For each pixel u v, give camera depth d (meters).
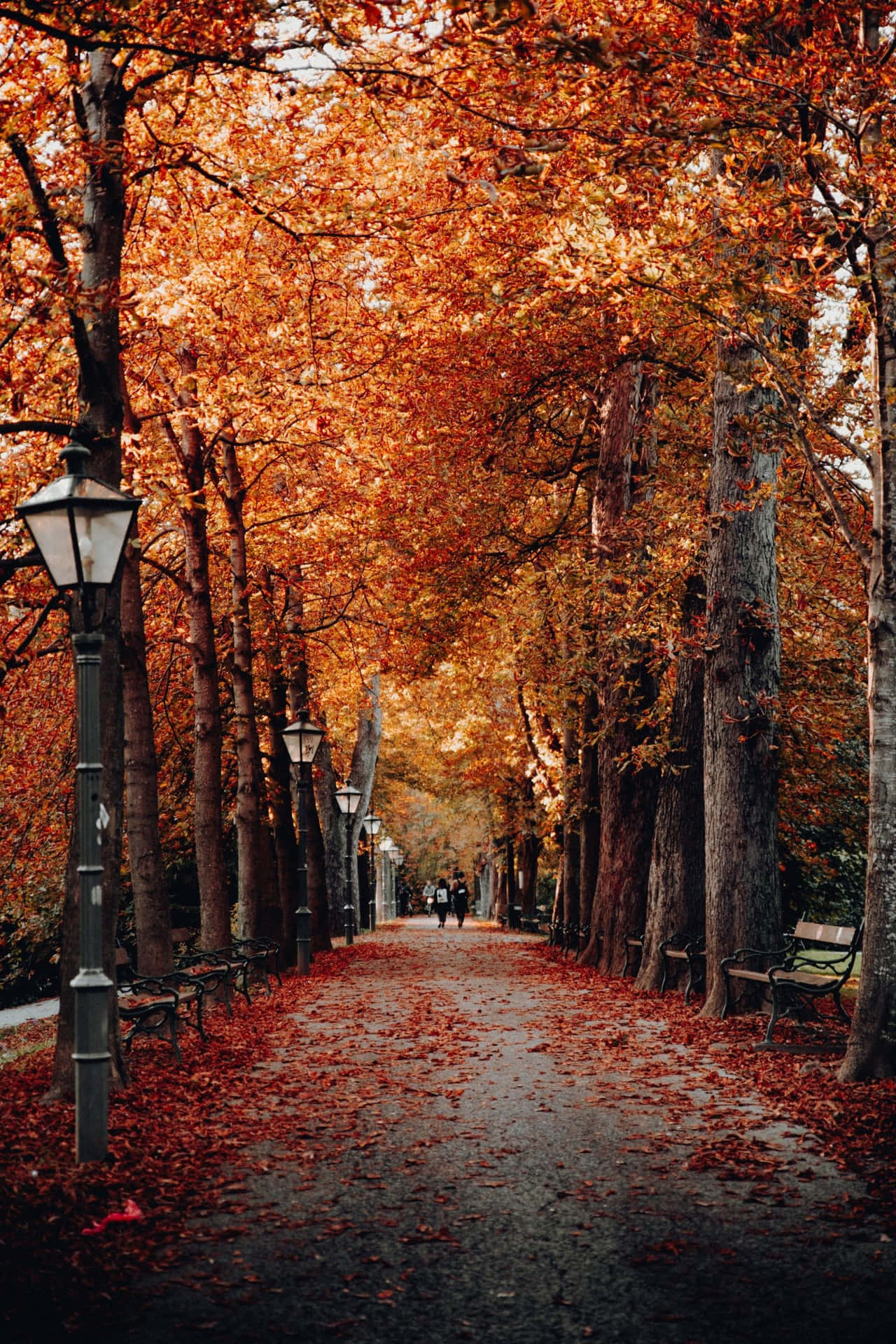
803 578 17.75
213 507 20.25
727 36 11.56
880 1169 7.22
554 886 65.69
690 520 15.81
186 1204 6.71
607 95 8.94
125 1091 9.62
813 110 9.85
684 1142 8.08
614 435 20.22
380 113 10.86
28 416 11.86
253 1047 12.58
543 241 12.44
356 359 16.53
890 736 10.05
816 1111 8.80
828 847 25.86
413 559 20.41
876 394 10.30
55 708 20.97
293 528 21.41
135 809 13.96
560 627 21.89
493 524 19.53
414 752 48.81
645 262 9.61
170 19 8.16
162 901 13.99
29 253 12.52
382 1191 6.98
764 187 9.62
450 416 18.52
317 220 11.76
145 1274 5.62
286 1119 8.92
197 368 15.35
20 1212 6.14
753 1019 13.63
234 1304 5.23
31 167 9.20
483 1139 8.25
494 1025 14.16
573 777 28.23
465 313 15.90
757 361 12.95
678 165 10.27
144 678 14.07
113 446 10.17
